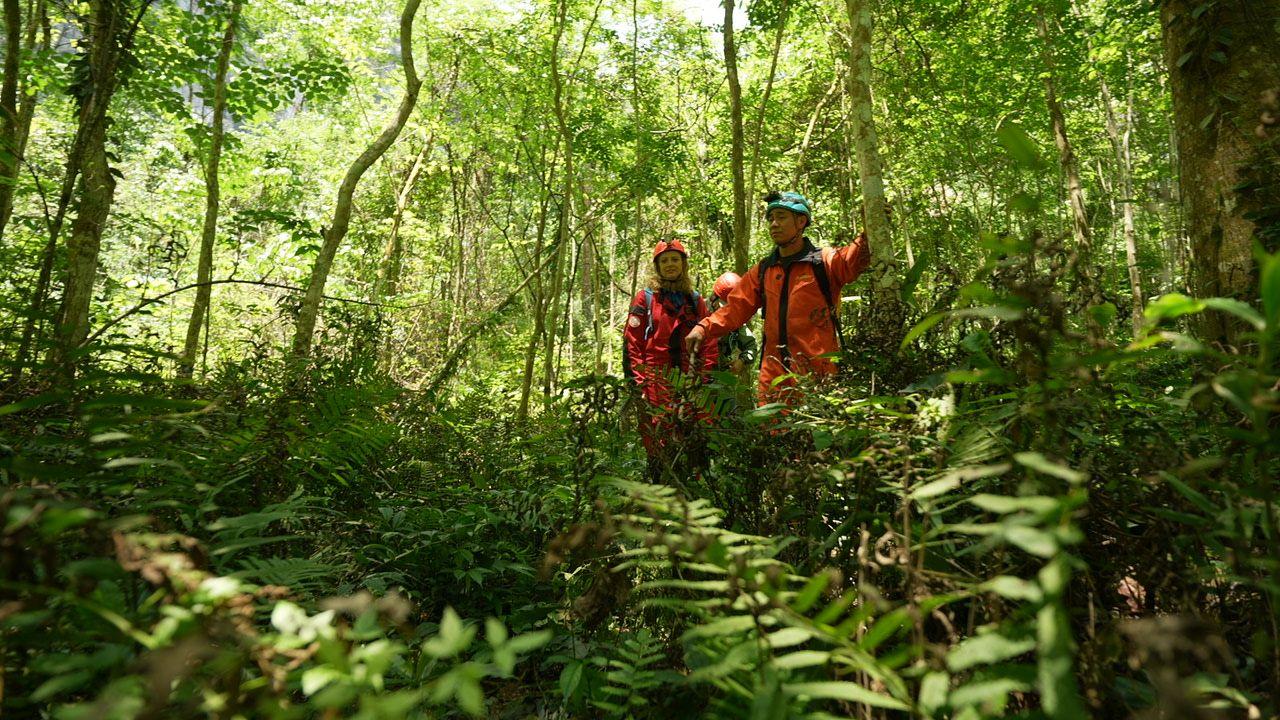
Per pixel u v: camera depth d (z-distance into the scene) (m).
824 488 1.75
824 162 16.38
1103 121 16.11
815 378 2.37
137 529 1.25
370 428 2.51
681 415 2.19
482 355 13.00
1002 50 10.73
